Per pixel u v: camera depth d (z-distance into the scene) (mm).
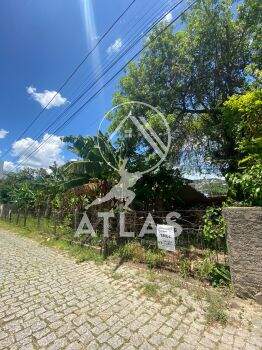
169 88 11453
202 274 5496
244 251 4754
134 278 6082
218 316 4148
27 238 13234
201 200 14828
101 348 3512
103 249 8031
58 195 14141
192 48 11000
